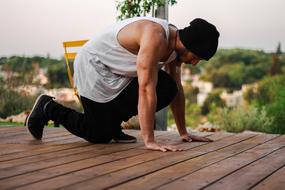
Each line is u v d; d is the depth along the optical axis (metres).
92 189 1.75
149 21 2.74
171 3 4.98
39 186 1.79
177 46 2.76
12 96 7.69
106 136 2.99
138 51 2.79
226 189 1.77
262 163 2.32
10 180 1.89
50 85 8.89
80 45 3.56
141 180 1.91
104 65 2.91
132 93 2.90
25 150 2.72
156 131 3.89
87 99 2.92
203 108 16.89
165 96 2.95
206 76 18.42
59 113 3.07
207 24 2.72
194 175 2.02
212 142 3.16
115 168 2.16
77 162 2.31
